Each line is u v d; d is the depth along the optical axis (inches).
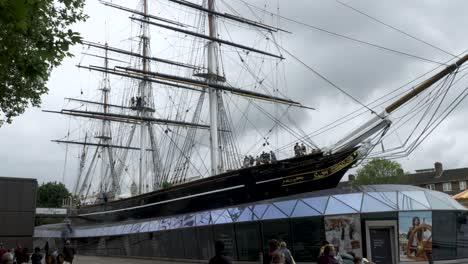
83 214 2410.2
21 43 556.7
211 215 1427.2
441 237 1179.9
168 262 1557.6
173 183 1817.2
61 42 458.6
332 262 534.6
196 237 1476.4
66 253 1039.6
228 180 1391.5
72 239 2422.5
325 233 1185.4
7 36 542.6
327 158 1234.6
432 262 1127.0
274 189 1301.7
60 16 700.0
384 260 1139.9
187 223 1501.0
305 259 1198.9
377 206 1166.3
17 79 775.1
